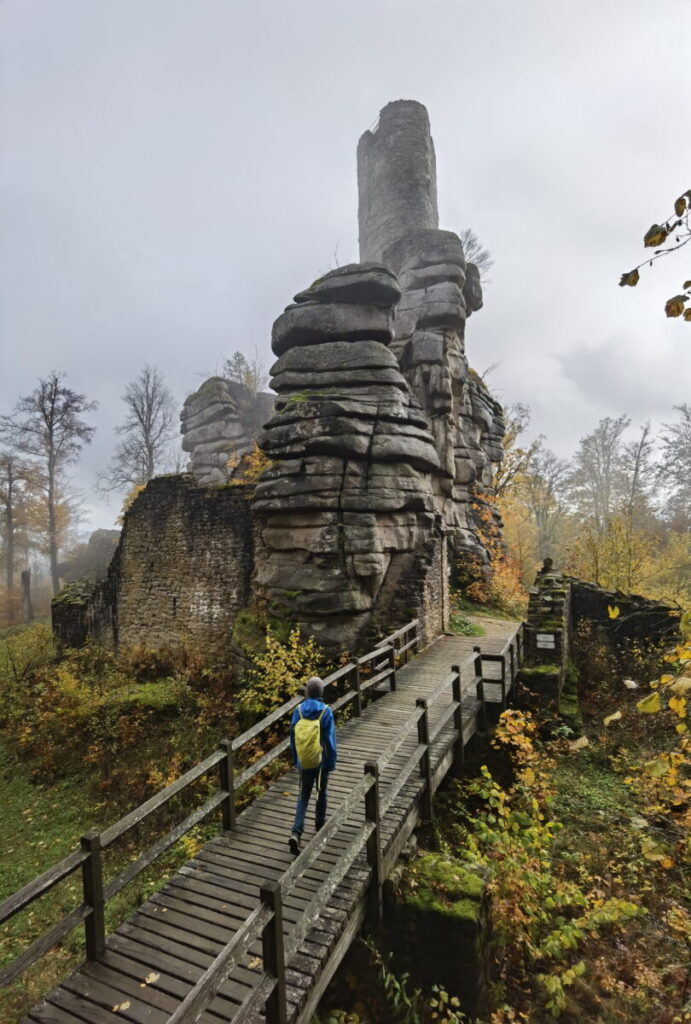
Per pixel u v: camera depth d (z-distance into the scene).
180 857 7.04
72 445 31.78
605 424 38.25
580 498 36.34
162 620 14.18
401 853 5.44
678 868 6.24
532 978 5.41
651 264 2.74
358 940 4.64
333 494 10.75
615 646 11.65
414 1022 4.41
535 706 9.13
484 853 6.15
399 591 11.73
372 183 21.89
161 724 10.71
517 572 20.22
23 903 3.17
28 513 33.59
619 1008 5.00
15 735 11.85
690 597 16.11
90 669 14.67
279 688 9.46
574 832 7.04
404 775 5.51
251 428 27.95
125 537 15.64
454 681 7.29
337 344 12.42
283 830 5.36
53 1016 3.39
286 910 4.23
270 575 11.16
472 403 19.94
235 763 8.93
